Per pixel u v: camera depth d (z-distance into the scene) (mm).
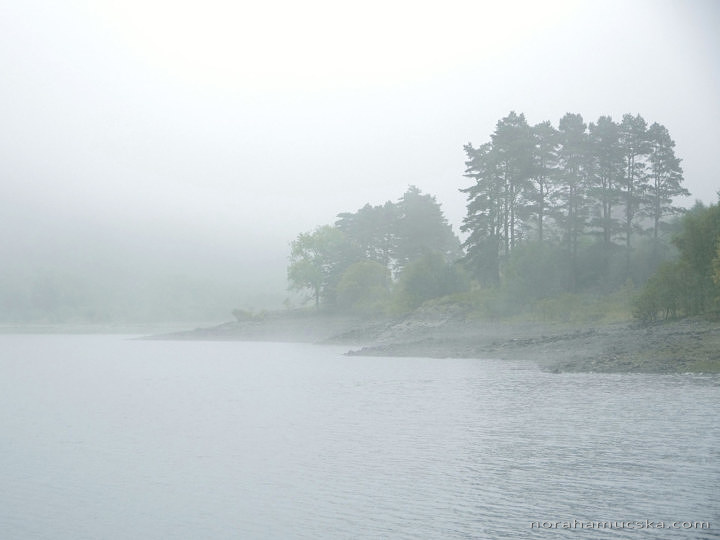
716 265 52875
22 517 15914
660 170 83250
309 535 14453
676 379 37000
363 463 20484
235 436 25156
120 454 22266
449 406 31609
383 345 77562
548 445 22219
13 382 48062
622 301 73062
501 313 79062
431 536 14227
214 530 14891
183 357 75562
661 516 15086
